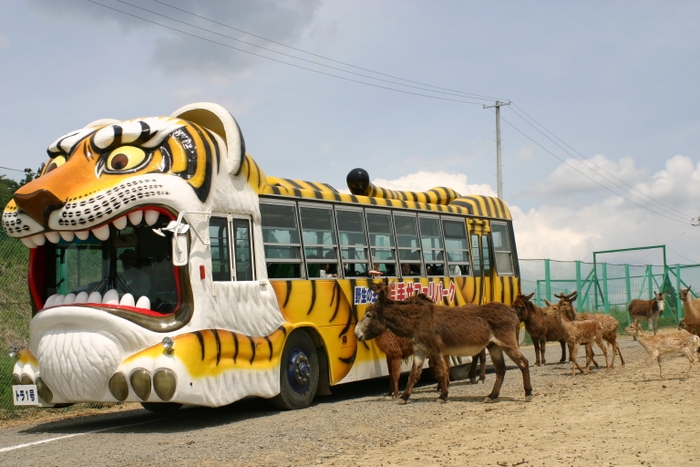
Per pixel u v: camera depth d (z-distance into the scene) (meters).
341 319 13.16
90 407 13.91
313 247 12.90
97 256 10.80
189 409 12.88
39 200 9.80
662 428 9.07
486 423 9.86
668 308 36.88
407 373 18.25
